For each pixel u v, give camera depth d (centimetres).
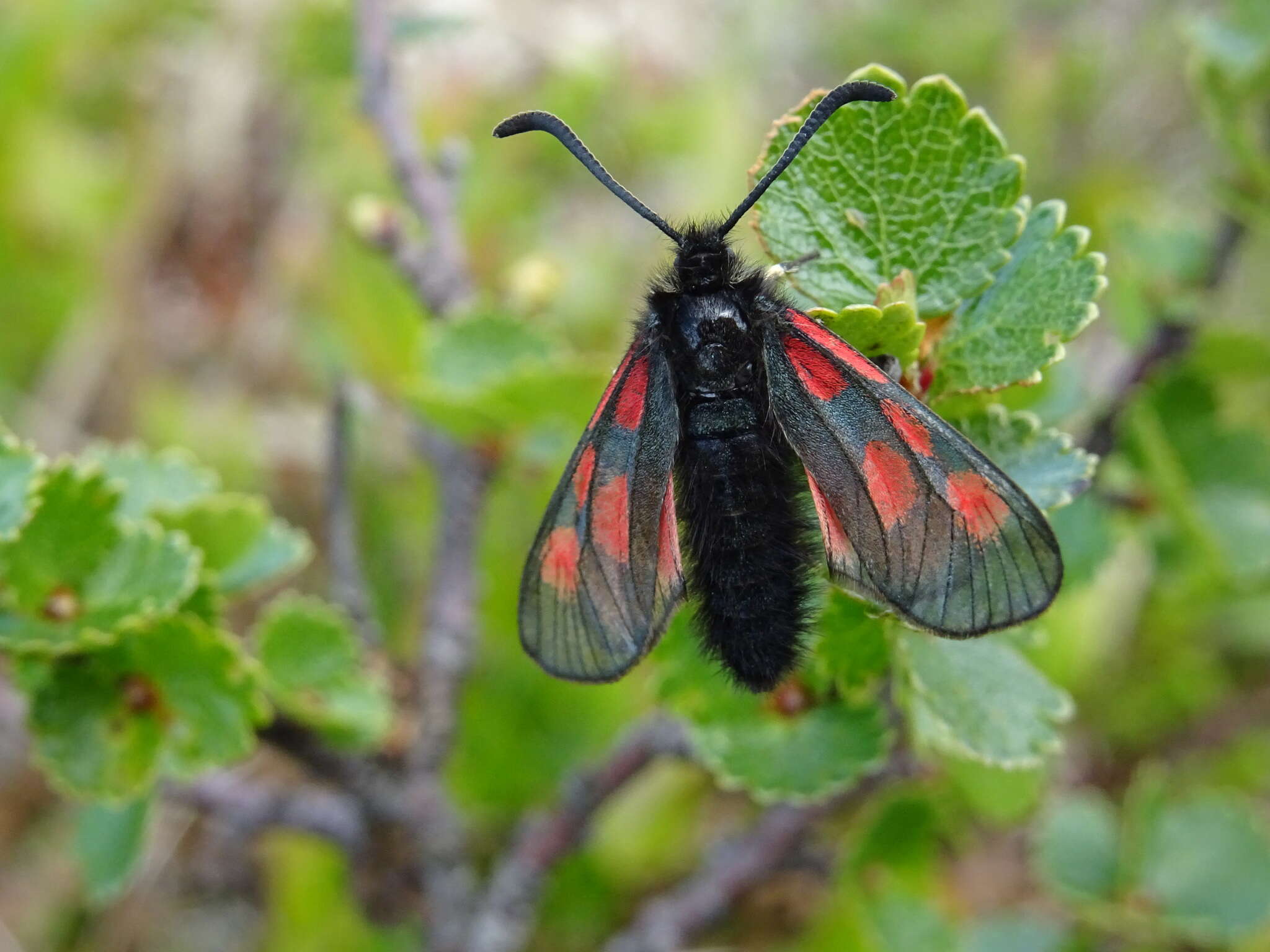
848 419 6
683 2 14
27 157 13
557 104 13
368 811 8
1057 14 15
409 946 9
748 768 6
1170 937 8
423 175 8
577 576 6
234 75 13
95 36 13
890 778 8
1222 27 8
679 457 6
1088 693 11
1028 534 5
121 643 6
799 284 5
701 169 13
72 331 12
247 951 10
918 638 6
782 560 6
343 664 7
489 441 8
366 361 11
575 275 13
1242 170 8
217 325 13
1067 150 15
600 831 10
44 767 6
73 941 10
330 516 8
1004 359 5
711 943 10
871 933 8
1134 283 8
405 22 9
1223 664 11
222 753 6
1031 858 9
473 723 9
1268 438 8
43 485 6
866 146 5
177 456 7
